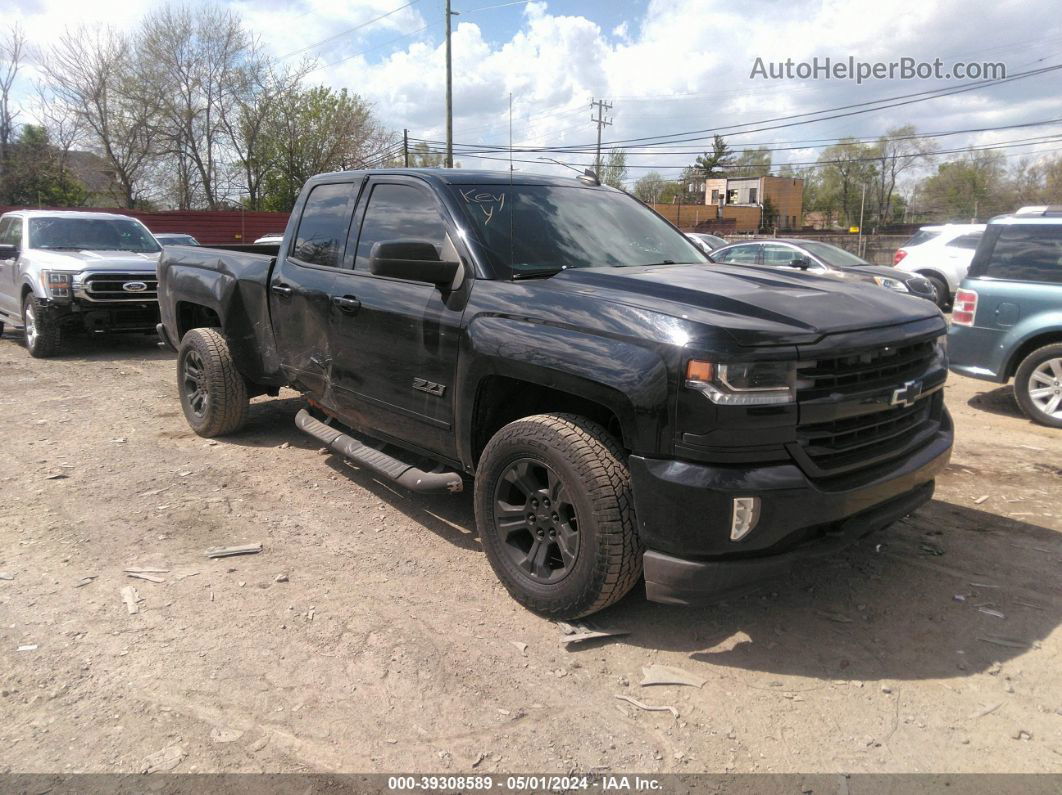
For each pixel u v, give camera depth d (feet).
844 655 10.01
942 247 49.70
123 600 11.17
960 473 17.13
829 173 221.66
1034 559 12.73
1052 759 8.09
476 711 8.84
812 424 9.26
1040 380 21.47
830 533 9.78
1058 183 185.88
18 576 11.82
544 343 10.19
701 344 8.82
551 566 10.93
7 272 34.60
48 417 21.56
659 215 15.56
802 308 9.80
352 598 11.35
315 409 16.89
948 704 9.02
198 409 19.66
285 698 9.00
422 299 12.29
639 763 8.04
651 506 9.21
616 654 10.03
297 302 15.43
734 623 10.77
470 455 11.84
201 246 21.03
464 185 12.84
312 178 16.35
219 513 14.49
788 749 8.27
